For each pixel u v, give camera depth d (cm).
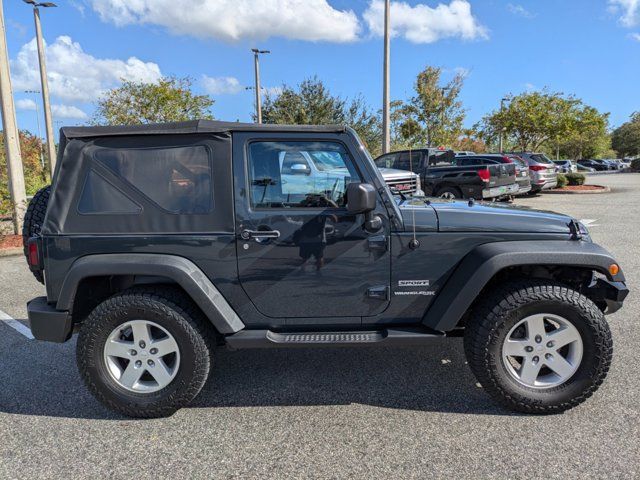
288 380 367
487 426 296
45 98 1795
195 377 311
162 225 307
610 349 298
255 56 2561
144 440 292
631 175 3825
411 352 413
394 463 262
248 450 278
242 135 308
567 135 2817
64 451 282
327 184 310
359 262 309
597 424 294
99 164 309
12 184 1048
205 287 301
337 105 2438
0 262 845
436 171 1270
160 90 2033
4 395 353
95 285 330
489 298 305
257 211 307
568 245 304
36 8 1728
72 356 426
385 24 1628
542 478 246
